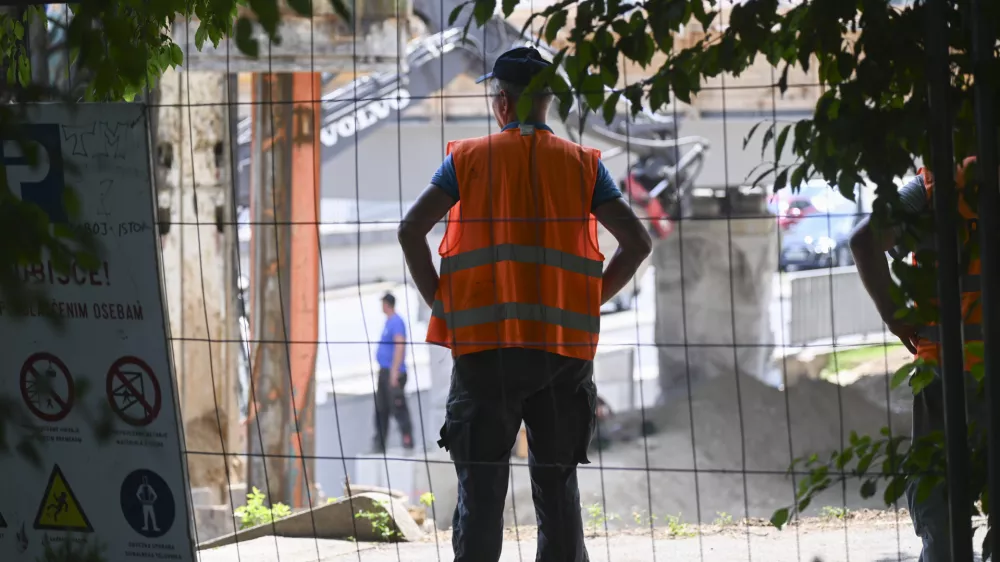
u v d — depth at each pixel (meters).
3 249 6.93
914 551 15.22
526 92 8.65
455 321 10.84
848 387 45.75
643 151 56.62
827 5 7.87
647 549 16.64
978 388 8.37
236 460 34.00
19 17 10.16
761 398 45.09
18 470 9.77
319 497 34.84
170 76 31.91
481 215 10.77
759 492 31.09
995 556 7.67
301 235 34.59
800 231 53.44
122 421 9.52
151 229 9.20
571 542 10.86
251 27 6.21
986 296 7.59
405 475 50.66
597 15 8.35
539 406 10.92
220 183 32.88
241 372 37.66
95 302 9.39
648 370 63.84
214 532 31.97
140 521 9.62
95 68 7.66
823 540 16.30
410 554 17.39
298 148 34.28
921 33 7.74
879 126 7.79
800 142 8.27
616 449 43.06
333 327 74.50
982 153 7.53
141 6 9.34
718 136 52.59
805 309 60.03
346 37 28.75
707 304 62.56
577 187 10.88
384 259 87.06
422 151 56.84
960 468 7.71
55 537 9.80
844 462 8.42
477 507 10.73
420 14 42.94
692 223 61.44
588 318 10.89
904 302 7.86
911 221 7.80
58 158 9.21
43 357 9.58
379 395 54.28
